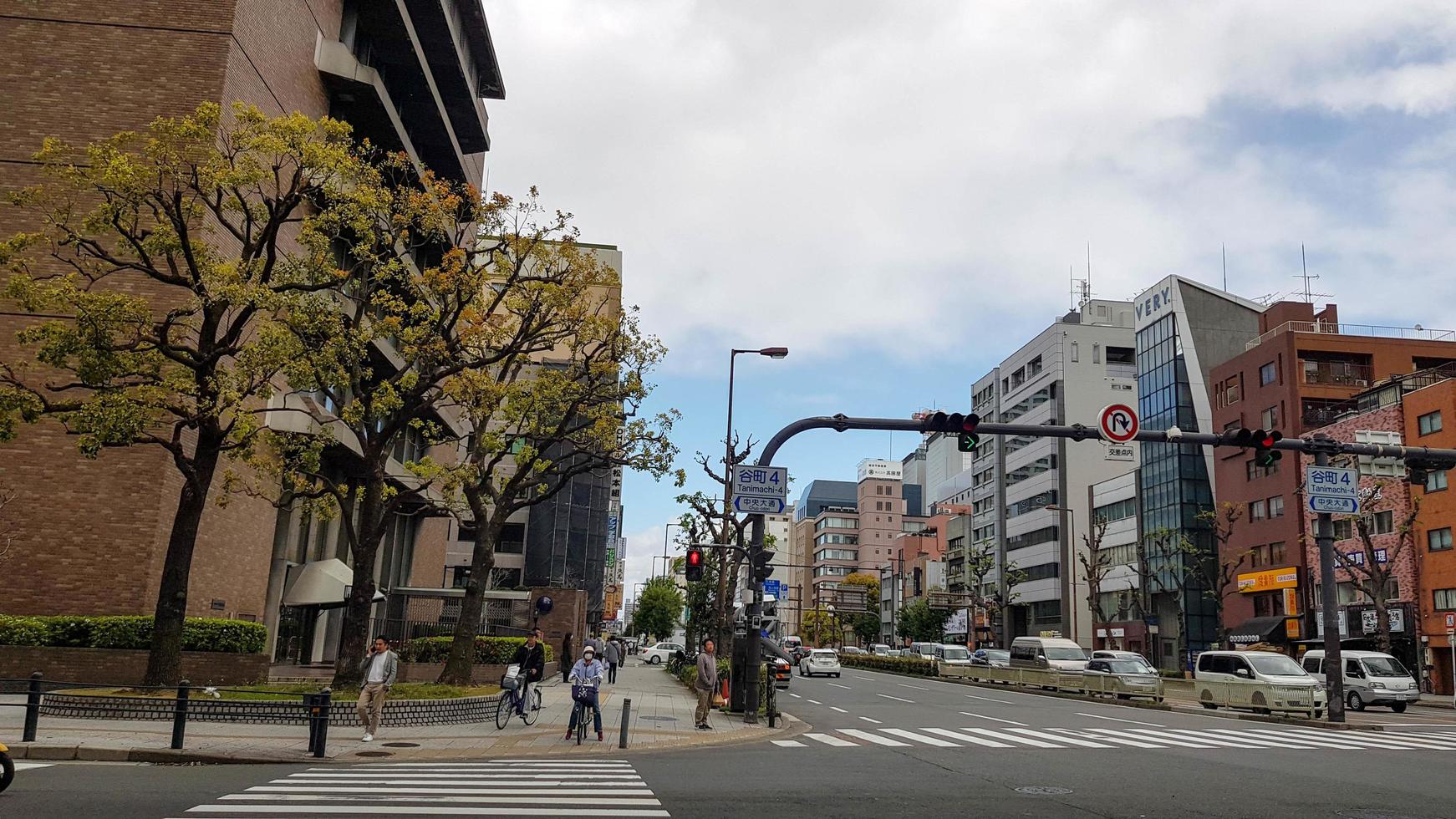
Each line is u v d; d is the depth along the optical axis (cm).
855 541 14575
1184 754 1669
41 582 2203
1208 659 2925
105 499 2253
